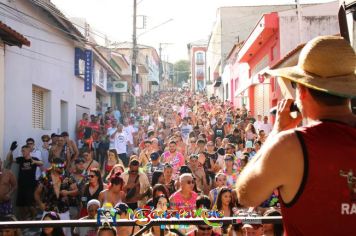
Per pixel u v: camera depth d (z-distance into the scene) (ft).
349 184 5.95
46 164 42.06
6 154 37.47
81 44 61.52
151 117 91.76
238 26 134.21
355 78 6.32
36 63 45.65
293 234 6.15
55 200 28.25
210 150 36.88
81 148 51.13
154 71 231.30
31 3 43.98
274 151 6.16
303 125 7.00
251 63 79.82
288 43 56.39
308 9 56.65
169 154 35.70
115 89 92.48
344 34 10.48
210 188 34.22
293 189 6.10
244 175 6.49
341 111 6.44
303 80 6.34
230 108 83.66
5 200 31.53
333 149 6.05
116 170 28.86
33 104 46.37
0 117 36.22
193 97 156.25
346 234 5.91
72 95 60.13
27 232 28.99
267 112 66.49
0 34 34.09
